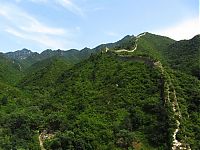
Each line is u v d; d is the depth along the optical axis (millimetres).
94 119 88875
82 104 98938
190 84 97625
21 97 132500
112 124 85125
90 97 104062
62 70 186875
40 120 94625
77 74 129000
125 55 122312
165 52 181500
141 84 98688
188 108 87188
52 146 81438
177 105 85500
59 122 91438
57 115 94812
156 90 93375
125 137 78250
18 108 114938
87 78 121750
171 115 79812
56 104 107062
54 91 135125
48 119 93875
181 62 141875
